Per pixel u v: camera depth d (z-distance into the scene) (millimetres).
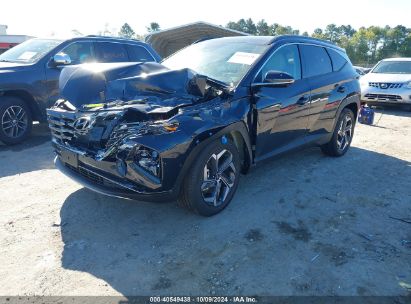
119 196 3123
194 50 4758
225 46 4531
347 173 5004
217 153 3443
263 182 4543
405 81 10547
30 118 6309
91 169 3268
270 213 3727
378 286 2656
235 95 3627
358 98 5758
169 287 2607
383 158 5797
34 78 6160
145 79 3561
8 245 3057
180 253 3006
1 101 5820
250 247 3104
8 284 2590
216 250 3055
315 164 5336
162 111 3064
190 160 3193
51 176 4652
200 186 3340
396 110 11352
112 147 3002
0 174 4691
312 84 4660
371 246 3174
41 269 2766
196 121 3189
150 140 2939
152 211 3699
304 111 4531
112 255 2965
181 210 3723
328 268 2846
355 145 6637
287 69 4367
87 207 3764
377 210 3887
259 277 2725
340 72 5387
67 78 3834
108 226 3406
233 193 3770
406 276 2775
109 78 3666
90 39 7074
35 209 3707
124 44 7566
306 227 3475
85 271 2758
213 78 3791
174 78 3561
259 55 4082
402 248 3158
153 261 2898
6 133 5969
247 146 3781
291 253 3033
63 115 3443
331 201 4070
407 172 5133
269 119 3979
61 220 3494
